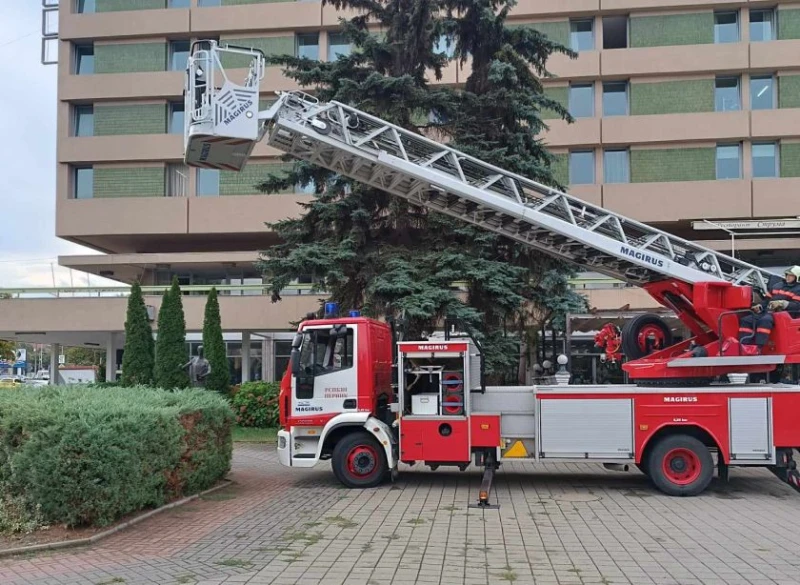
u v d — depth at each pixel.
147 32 30.20
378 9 15.02
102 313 26.62
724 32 29.02
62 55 30.48
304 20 29.69
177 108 30.66
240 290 27.78
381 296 13.60
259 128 9.80
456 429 9.52
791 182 27.25
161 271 30.70
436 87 16.30
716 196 27.58
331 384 9.93
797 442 9.04
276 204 28.89
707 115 28.00
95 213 29.62
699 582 5.61
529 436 9.52
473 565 6.05
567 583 5.58
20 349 60.59
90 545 6.69
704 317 9.99
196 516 8.02
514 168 14.39
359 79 14.88
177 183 30.05
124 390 9.59
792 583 5.58
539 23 29.41
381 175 10.52
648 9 28.84
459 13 15.47
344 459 9.86
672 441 9.21
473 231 14.09
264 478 10.79
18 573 5.78
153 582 5.55
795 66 27.88
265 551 6.50
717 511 8.30
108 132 30.17
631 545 6.73
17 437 7.19
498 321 14.55
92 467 6.99
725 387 9.28
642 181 28.28
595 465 11.91
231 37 30.27
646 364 9.66
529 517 7.95
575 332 19.17
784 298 9.72
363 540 6.89
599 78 28.94
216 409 9.77
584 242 10.16
